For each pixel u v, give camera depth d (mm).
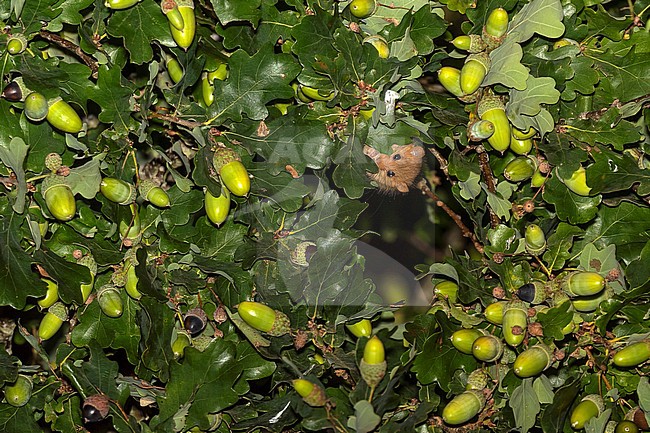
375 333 2576
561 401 2432
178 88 2432
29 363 2949
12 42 2307
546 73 2432
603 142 2463
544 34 2395
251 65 2418
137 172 2406
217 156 2367
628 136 2461
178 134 2480
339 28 2383
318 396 2330
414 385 2549
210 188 2338
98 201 2467
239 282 2453
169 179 3004
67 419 2551
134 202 2408
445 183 2818
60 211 2299
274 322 2383
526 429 2477
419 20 2467
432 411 2531
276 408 2508
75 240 2414
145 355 2379
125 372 2932
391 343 2412
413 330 2430
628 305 2469
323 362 2521
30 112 2289
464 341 2430
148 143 2469
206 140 2377
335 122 2475
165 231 2418
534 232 2471
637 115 2592
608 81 2521
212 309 2518
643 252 2426
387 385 2340
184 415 2465
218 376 2438
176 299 2475
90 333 2459
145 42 2391
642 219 2537
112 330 2473
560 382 2502
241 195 2346
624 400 2539
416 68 2480
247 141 2418
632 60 2510
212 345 2439
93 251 2395
